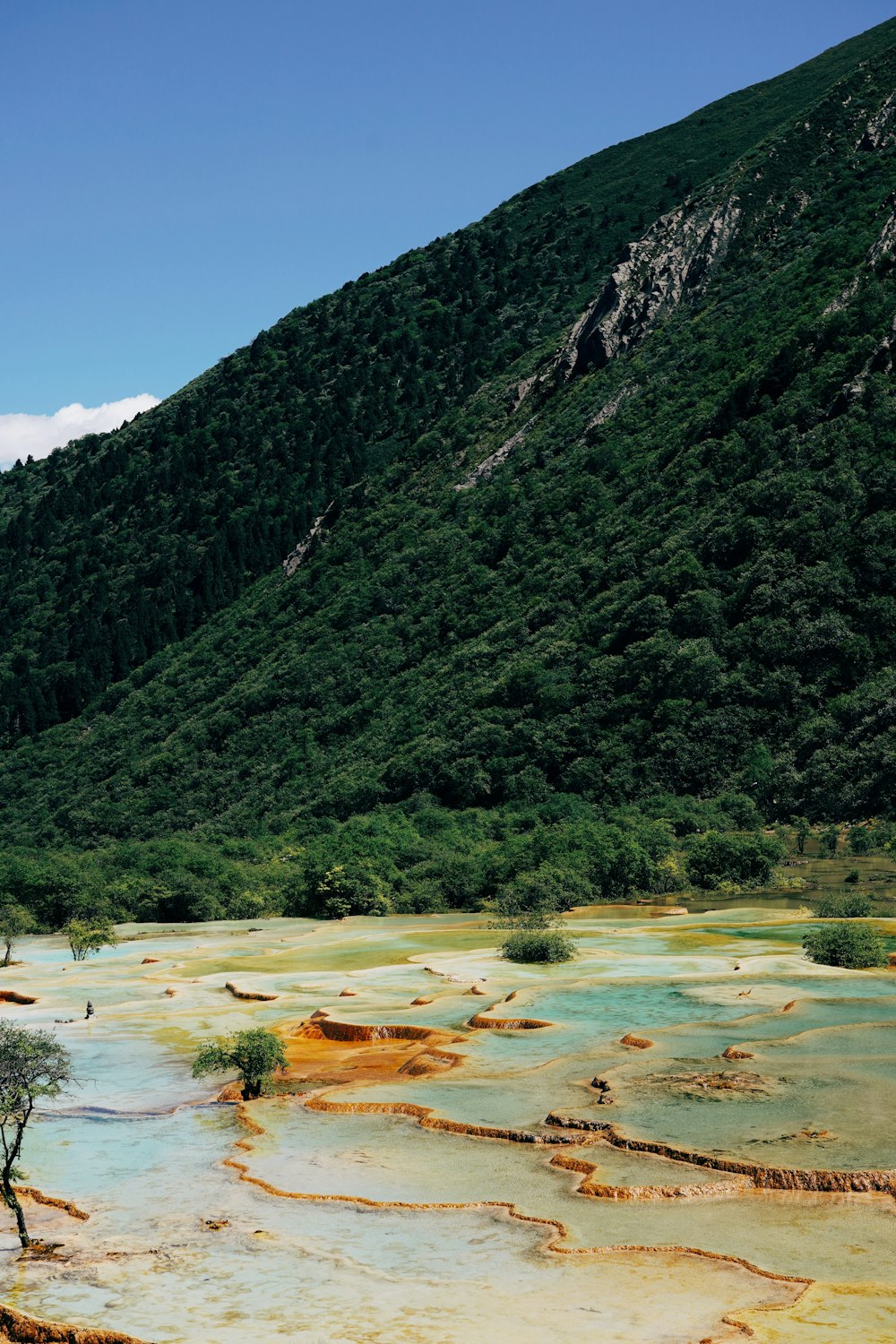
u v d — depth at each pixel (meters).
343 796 118.12
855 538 108.25
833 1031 33.84
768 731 99.69
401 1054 35.47
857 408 121.75
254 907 81.44
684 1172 23.36
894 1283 18.61
